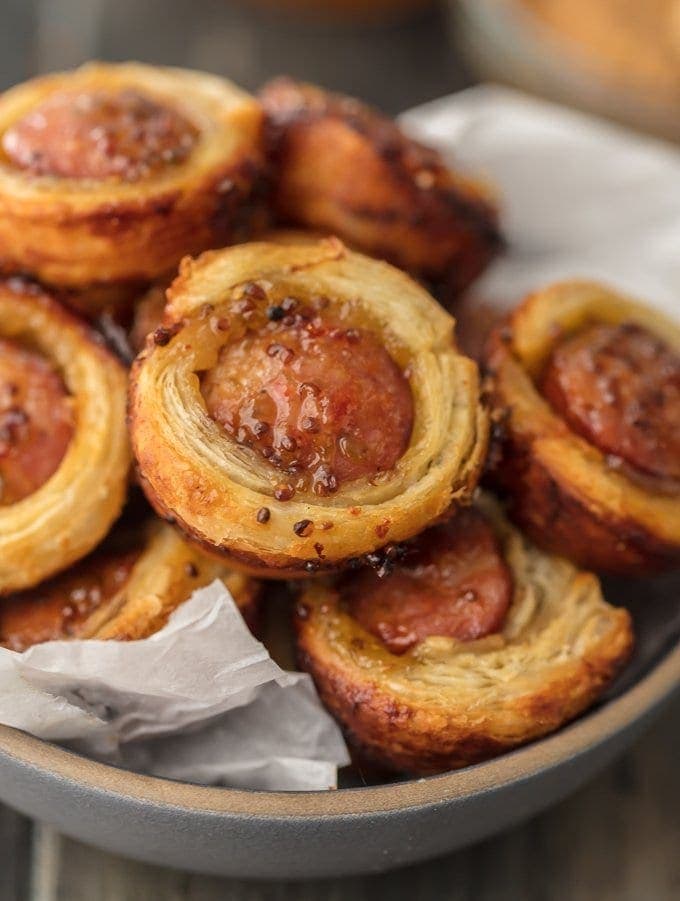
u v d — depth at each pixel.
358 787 0.22
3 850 0.26
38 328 0.25
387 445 0.22
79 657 0.22
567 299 0.26
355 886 0.26
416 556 0.24
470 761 0.23
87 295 0.25
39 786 0.22
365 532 0.22
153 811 0.21
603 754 0.23
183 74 0.27
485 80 0.42
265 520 0.21
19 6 0.43
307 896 0.26
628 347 0.26
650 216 0.32
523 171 0.32
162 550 0.24
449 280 0.28
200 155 0.25
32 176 0.25
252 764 0.23
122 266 0.25
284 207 0.27
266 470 0.22
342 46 0.44
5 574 0.23
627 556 0.25
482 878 0.26
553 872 0.26
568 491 0.24
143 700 0.23
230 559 0.23
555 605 0.24
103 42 0.42
